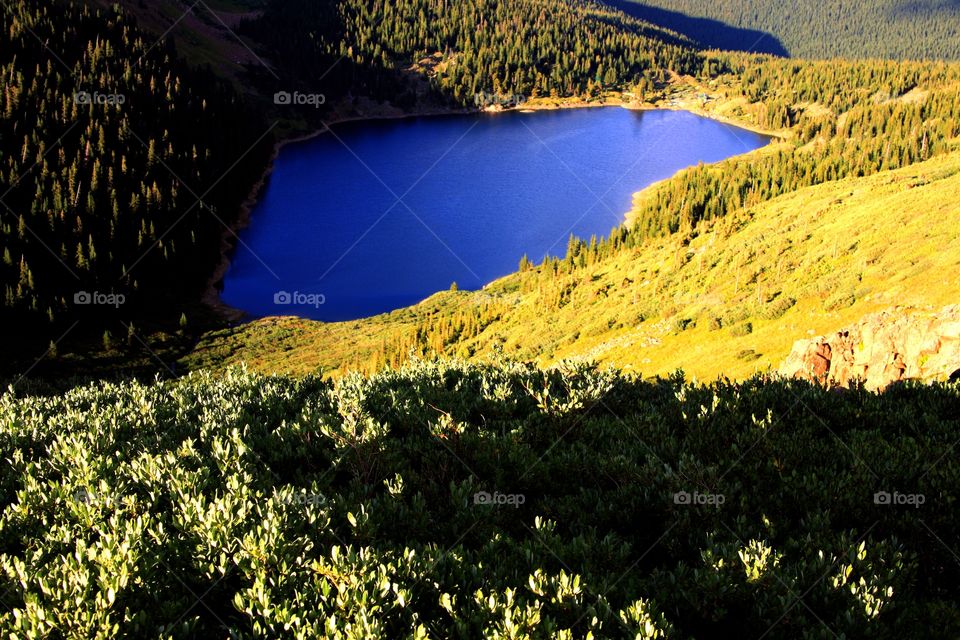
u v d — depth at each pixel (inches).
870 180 5068.9
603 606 356.2
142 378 4441.4
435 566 397.7
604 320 3779.5
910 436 604.7
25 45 7573.8
